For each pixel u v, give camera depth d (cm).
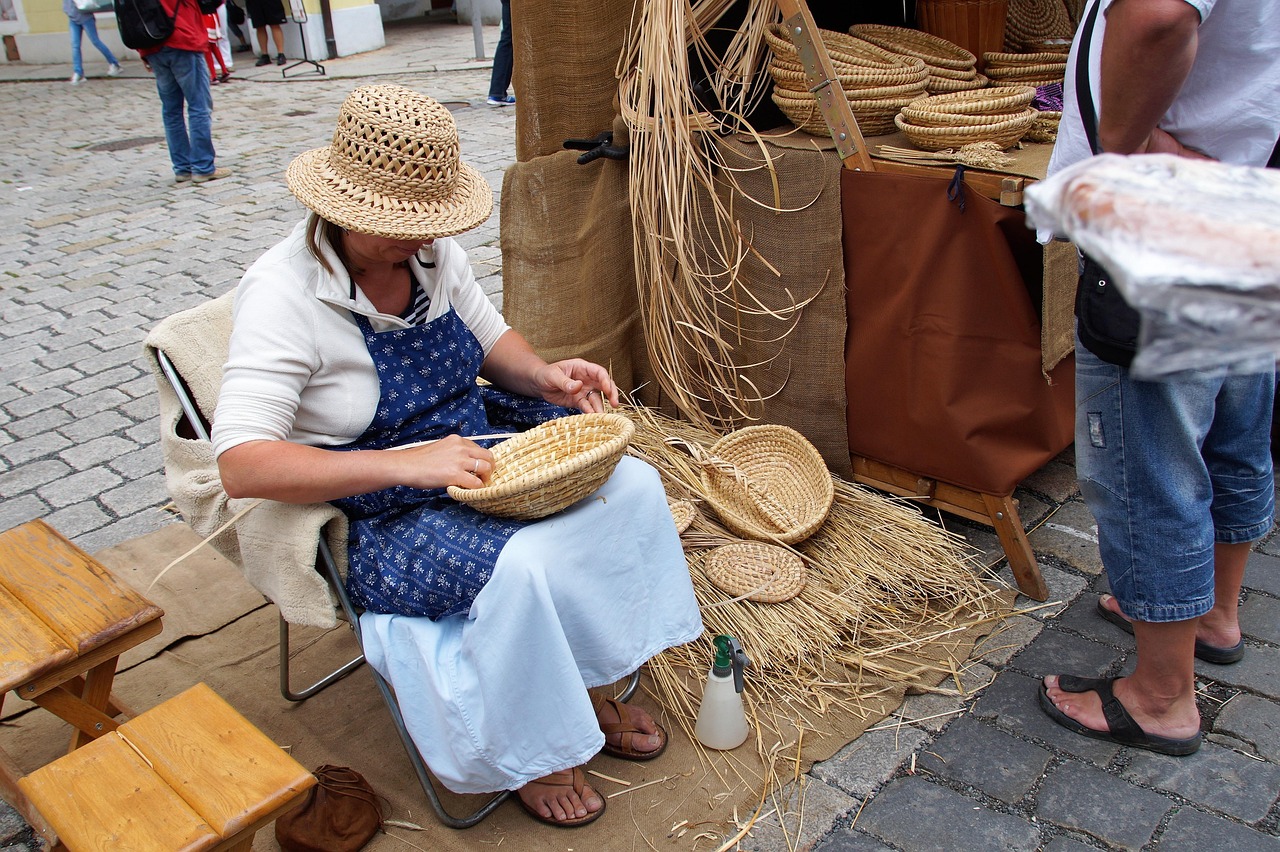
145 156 793
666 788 196
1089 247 79
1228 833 180
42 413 373
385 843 187
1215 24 158
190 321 200
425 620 176
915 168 232
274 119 895
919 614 240
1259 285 72
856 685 219
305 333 177
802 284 262
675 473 279
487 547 168
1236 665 221
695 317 285
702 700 206
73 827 135
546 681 168
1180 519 178
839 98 237
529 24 280
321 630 248
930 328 241
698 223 277
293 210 619
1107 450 181
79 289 502
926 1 296
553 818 188
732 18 313
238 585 268
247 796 139
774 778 196
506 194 309
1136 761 197
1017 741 204
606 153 286
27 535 203
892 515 262
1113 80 152
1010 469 241
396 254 175
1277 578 248
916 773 198
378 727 216
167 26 648
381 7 1532
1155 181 83
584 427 189
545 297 312
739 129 272
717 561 247
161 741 150
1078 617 239
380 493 186
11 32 1373
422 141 169
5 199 681
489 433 205
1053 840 181
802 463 273
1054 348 239
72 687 193
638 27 290
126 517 304
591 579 178
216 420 171
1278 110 162
